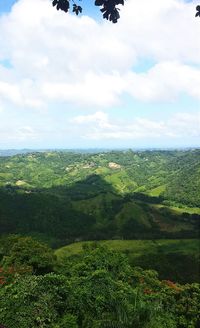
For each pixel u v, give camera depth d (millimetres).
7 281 47719
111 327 23266
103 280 37406
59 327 30266
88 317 31469
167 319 33969
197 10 8945
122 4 8398
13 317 30156
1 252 69125
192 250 117938
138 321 23375
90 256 56875
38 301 31688
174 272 97875
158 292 52156
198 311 48000
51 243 130500
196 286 56625
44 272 57844
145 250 118562
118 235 143000
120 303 26875
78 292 33969
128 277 54438
